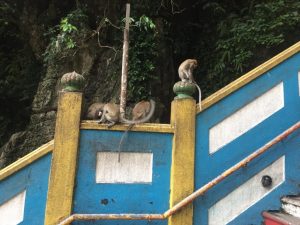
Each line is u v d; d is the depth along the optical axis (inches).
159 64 301.0
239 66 291.9
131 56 285.1
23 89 376.8
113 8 301.4
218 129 155.1
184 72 157.5
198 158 151.0
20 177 140.0
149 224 145.8
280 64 166.7
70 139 143.2
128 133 148.3
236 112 157.9
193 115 152.6
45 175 141.7
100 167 145.3
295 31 301.7
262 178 155.6
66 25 262.5
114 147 146.6
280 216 143.0
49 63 293.6
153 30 295.7
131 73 279.9
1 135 381.1
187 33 360.2
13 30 391.2
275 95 163.6
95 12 305.0
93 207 142.5
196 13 362.6
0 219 136.6
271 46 295.0
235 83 159.9
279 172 157.9
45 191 140.7
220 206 150.5
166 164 149.3
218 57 320.2
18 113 389.7
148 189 146.9
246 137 157.0
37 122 285.6
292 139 161.6
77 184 142.6
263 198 154.3
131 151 147.6
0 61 399.5
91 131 146.1
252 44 292.4
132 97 275.6
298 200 146.1
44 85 289.3
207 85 319.0
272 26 285.6
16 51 400.2
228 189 152.1
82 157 144.2
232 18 327.0
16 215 137.9
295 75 167.5
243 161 147.6
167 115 296.7
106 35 299.9
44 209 139.6
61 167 141.2
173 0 335.3
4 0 340.8
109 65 289.3
